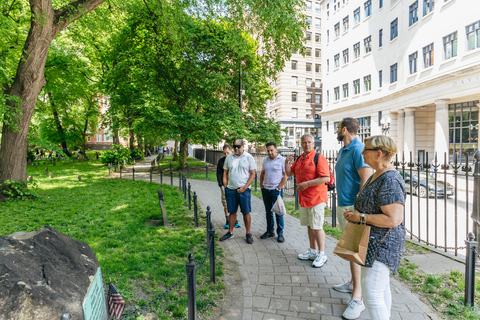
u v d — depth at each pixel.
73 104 30.14
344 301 3.30
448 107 21.20
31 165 26.19
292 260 4.51
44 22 8.97
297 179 4.35
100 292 2.65
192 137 18.72
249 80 20.64
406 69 23.20
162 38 17.36
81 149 37.97
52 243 2.52
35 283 2.07
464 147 20.30
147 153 47.62
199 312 3.14
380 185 2.18
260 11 9.90
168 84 19.17
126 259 4.58
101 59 22.30
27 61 9.44
